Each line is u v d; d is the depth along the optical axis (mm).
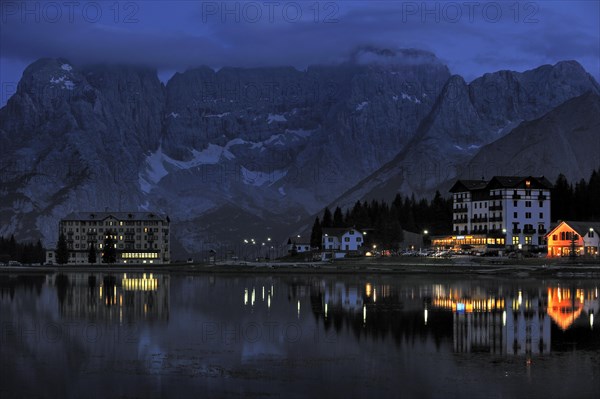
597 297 128250
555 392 60812
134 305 124125
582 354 74875
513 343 81125
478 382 63906
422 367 69438
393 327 93562
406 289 148500
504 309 111375
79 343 82625
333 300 128625
